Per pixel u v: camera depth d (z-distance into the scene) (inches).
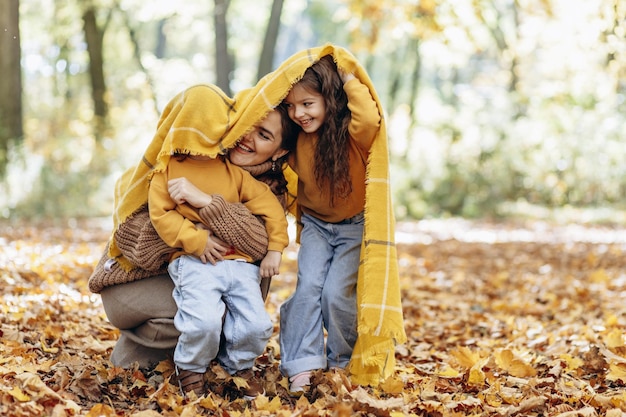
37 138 837.2
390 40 1063.0
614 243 538.0
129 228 148.0
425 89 1603.1
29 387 130.9
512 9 942.4
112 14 1006.4
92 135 740.0
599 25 512.7
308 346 152.8
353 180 153.2
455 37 520.7
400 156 898.7
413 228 704.4
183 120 141.6
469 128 845.8
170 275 146.6
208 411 137.6
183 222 141.3
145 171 146.6
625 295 309.0
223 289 142.9
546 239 590.2
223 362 149.0
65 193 642.2
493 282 359.3
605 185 796.0
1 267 281.0
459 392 159.6
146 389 146.3
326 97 145.8
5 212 588.7
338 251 156.8
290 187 161.9
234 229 142.7
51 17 961.5
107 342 185.8
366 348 152.7
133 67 1071.6
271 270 147.5
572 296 311.9
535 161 812.6
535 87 896.9
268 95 142.6
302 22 1704.0
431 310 285.7
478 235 633.6
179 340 141.8
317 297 154.5
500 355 178.5
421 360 200.1
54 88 1124.5
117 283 152.0
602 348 183.3
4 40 628.1
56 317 213.8
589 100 815.1
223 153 144.4
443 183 831.1
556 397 151.5
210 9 1016.2
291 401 148.6
